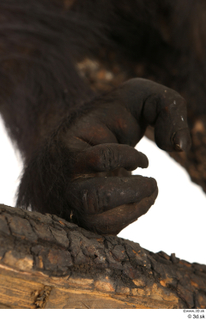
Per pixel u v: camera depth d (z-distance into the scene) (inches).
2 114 36.3
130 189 28.4
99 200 28.3
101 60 37.7
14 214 27.7
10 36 36.0
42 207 29.6
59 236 27.9
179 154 40.3
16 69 36.4
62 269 27.4
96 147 28.8
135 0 35.6
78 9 36.3
